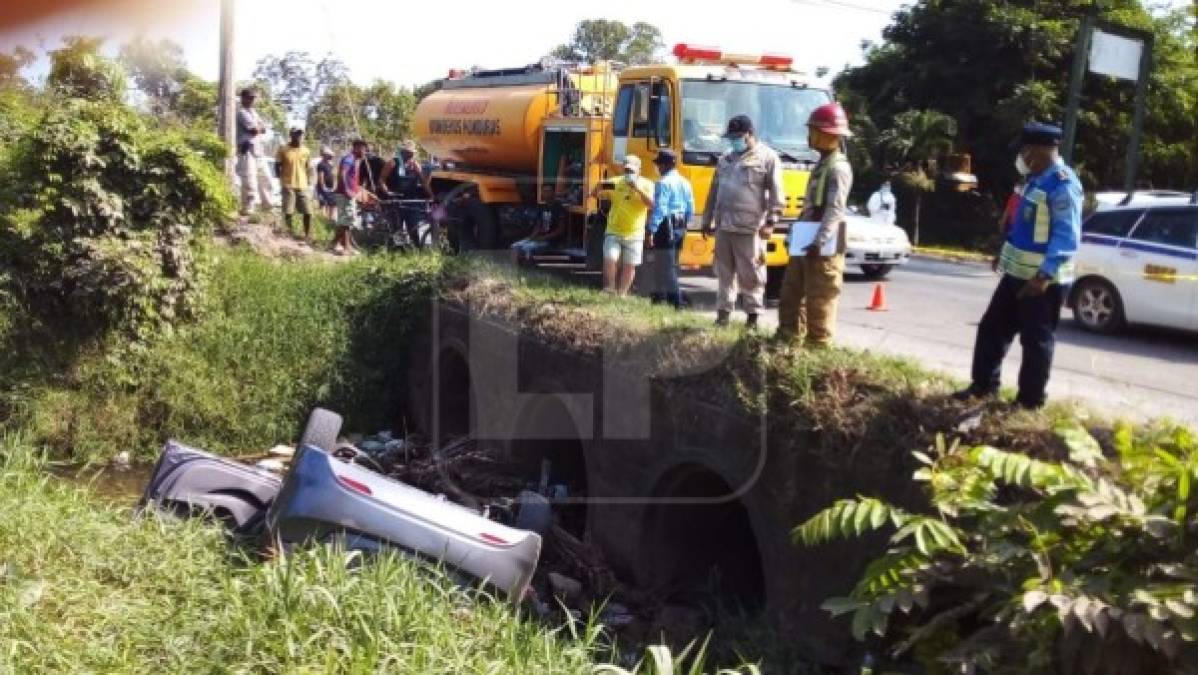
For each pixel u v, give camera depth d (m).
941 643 5.05
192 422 11.49
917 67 32.91
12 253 10.88
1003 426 5.71
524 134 15.00
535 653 5.39
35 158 11.01
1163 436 5.12
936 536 4.87
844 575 6.45
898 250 17.91
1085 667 4.32
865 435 6.29
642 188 10.79
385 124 25.69
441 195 17.69
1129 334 13.41
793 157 12.90
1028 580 4.50
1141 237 12.92
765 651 6.86
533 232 15.11
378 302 12.51
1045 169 5.84
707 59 13.12
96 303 11.09
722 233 9.22
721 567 8.65
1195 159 32.09
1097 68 19.03
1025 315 5.84
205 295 11.93
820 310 7.45
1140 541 4.55
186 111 16.31
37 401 10.72
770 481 7.00
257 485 7.67
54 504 6.62
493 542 6.45
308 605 5.22
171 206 11.58
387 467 10.70
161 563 5.93
